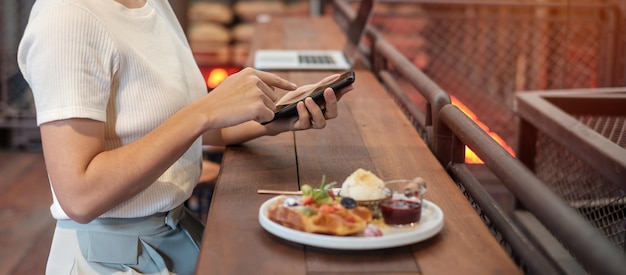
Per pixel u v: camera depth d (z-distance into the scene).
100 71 1.35
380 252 1.18
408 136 1.92
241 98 1.38
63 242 1.49
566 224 1.07
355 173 1.30
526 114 2.86
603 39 4.62
